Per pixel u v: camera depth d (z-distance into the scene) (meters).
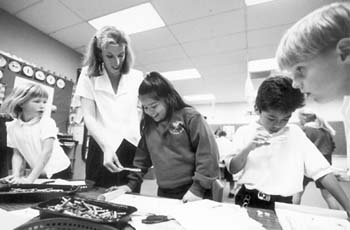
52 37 2.79
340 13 0.36
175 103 0.82
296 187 0.77
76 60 3.15
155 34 2.67
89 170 1.01
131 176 0.89
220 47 2.95
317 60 0.38
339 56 0.36
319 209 0.63
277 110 0.73
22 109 1.10
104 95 1.01
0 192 0.62
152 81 0.78
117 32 0.92
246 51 3.04
